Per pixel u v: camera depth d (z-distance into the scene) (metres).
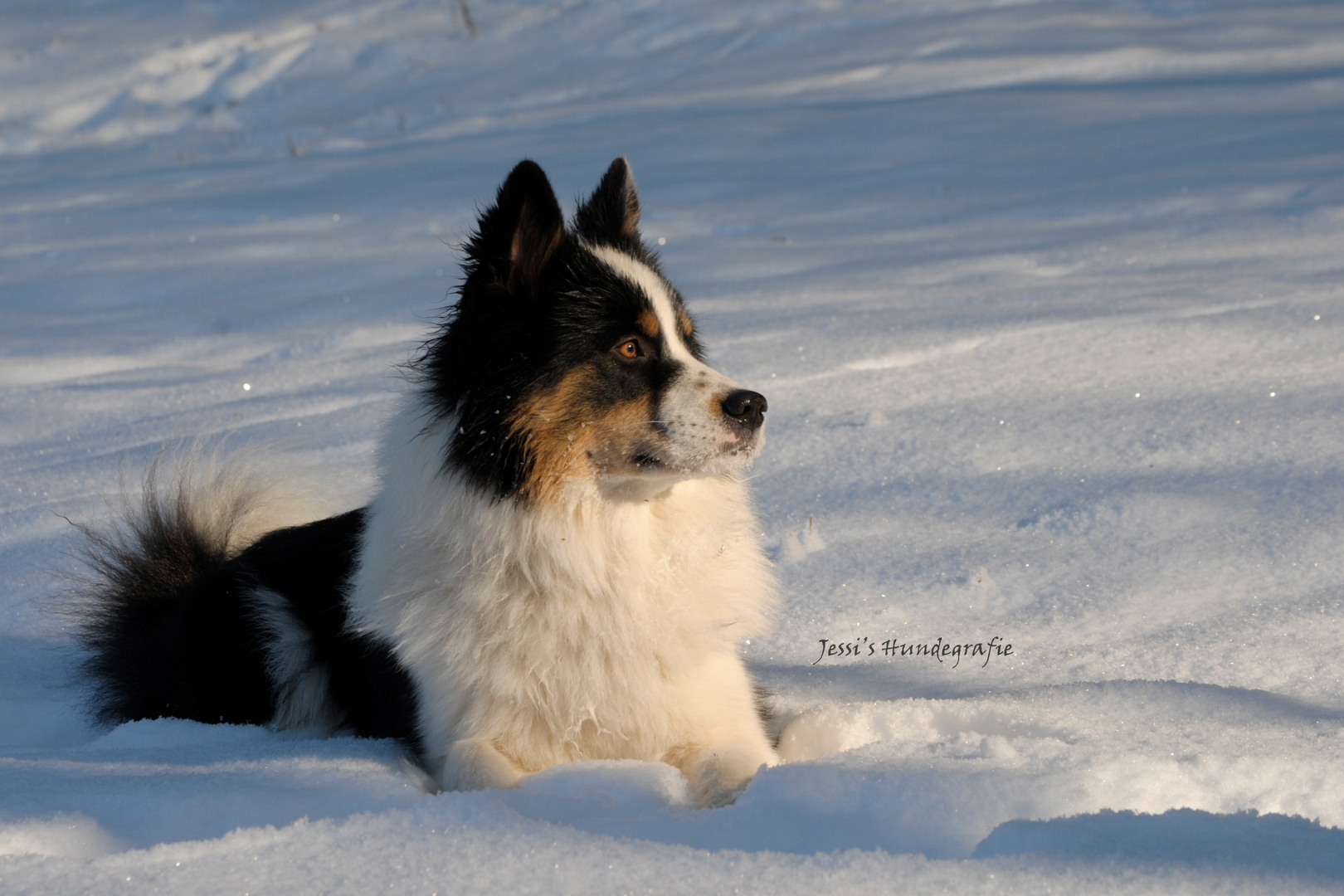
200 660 5.24
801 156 18.59
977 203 15.04
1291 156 15.62
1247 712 4.38
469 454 4.24
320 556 5.37
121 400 9.26
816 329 9.78
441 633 4.26
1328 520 6.03
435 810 3.20
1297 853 2.95
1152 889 2.76
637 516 4.32
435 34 35.69
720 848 3.21
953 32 29.66
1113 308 9.74
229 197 18.30
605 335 4.29
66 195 19.95
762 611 4.70
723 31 33.94
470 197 16.94
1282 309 9.30
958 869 2.85
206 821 3.35
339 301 12.01
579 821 3.38
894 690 4.95
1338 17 28.33
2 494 7.43
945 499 6.73
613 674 4.24
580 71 31.56
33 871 2.88
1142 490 6.52
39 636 5.92
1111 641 5.24
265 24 37.25
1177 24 28.94
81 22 37.62
